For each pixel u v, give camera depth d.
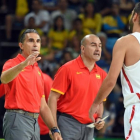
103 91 10.93
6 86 14.01
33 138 14.20
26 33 14.52
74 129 16.19
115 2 34.91
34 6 34.12
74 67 16.33
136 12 11.36
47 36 33.03
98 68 16.78
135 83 10.84
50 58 31.05
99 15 33.84
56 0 35.44
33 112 14.05
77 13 35.16
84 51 16.50
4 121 14.02
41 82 14.66
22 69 12.84
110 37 33.25
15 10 36.56
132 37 10.98
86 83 16.23
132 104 10.86
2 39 34.97
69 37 32.84
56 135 14.31
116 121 27.16
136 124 10.56
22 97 13.91
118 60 10.81
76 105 16.20
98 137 26.61
